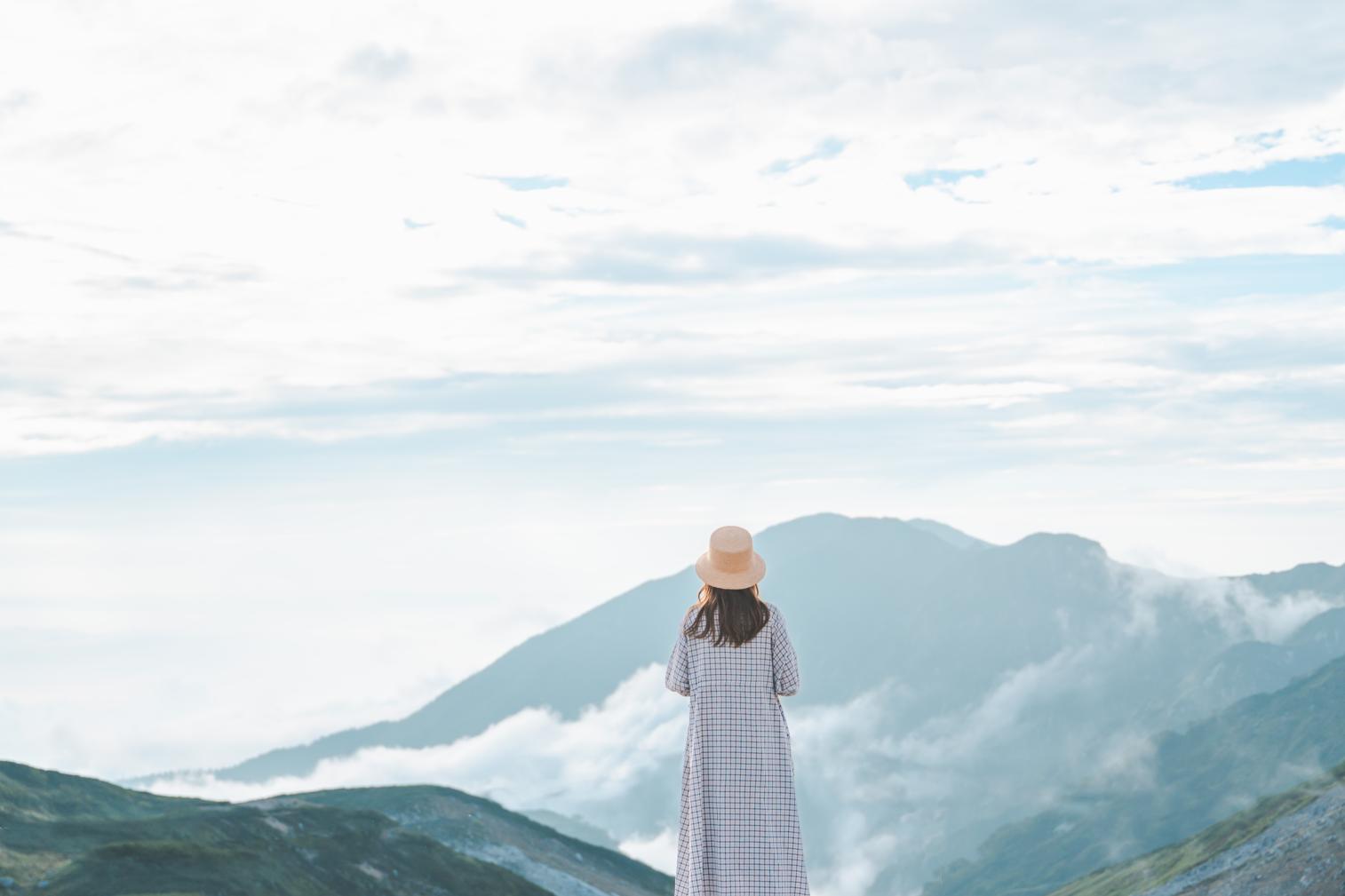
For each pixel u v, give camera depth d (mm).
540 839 114688
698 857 8359
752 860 8312
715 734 8477
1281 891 88812
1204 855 144750
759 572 8609
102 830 53344
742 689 8500
